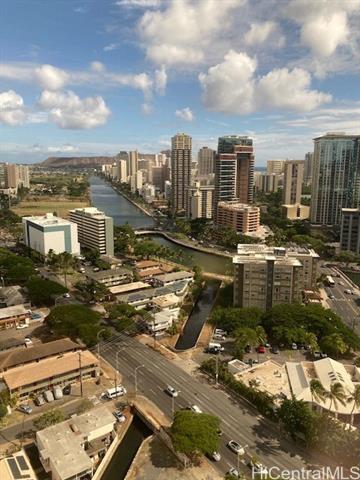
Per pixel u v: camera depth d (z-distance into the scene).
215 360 158.75
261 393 131.62
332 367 139.88
